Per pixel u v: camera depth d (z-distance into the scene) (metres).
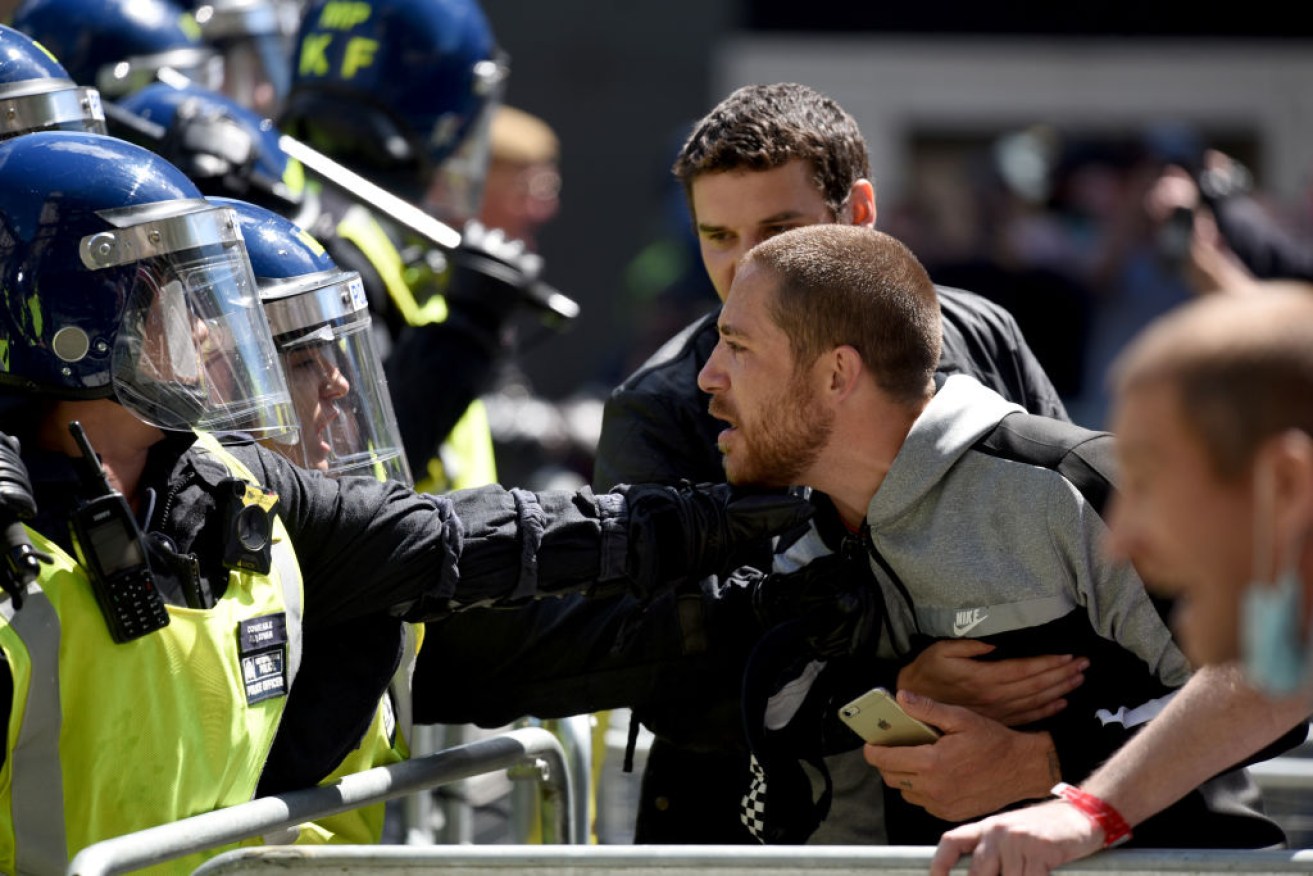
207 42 16.02
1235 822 8.80
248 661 8.24
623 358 28.42
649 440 10.31
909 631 9.09
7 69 9.78
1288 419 5.47
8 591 7.37
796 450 8.86
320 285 9.70
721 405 9.02
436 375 12.05
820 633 9.09
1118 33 35.66
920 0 35.19
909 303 8.77
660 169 33.12
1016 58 35.50
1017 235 27.06
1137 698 8.77
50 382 8.09
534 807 12.27
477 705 10.21
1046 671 8.73
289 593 8.47
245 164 11.93
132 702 7.81
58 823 7.68
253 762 8.40
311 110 14.29
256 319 8.62
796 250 8.84
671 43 33.81
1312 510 5.47
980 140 35.56
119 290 8.12
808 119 10.62
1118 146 26.89
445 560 8.81
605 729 13.54
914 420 8.86
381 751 9.63
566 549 8.96
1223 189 18.89
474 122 14.88
